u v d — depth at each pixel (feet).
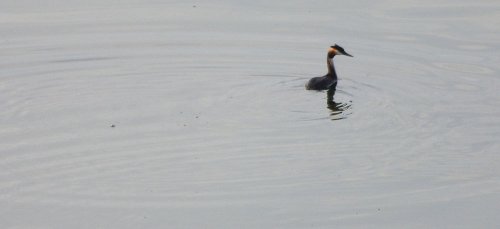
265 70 75.20
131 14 90.12
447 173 55.16
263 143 59.52
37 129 62.23
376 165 56.24
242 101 67.62
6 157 57.57
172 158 57.47
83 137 60.80
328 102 67.31
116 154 58.08
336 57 78.48
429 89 70.38
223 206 51.26
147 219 49.83
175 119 63.93
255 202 51.72
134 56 78.28
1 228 48.78
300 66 76.07
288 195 52.49
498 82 71.61
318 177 54.70
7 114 65.10
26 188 53.36
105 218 49.90
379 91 69.92
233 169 55.77
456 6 92.38
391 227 49.24
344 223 49.55
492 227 49.29
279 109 65.92
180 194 52.65
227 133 61.26
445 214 50.62
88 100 68.08
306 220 49.80
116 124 63.10
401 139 60.13
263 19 88.33
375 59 77.77
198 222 49.49
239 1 94.43
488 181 54.19
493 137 60.34
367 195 52.54
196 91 70.18
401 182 54.13
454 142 59.67
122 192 52.85
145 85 71.61
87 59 77.46
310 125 62.69
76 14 90.07
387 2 94.02
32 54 78.54
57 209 50.90
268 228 48.98
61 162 56.90
